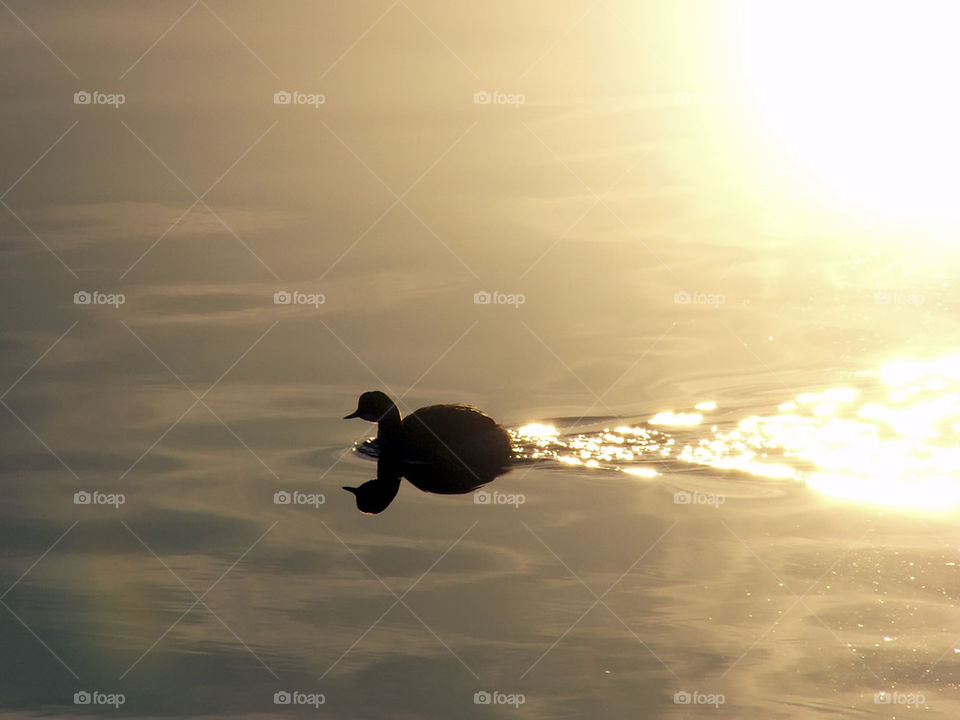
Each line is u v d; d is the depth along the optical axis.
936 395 13.17
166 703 7.98
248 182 20.75
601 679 8.10
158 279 16.72
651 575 9.60
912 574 9.46
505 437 12.04
